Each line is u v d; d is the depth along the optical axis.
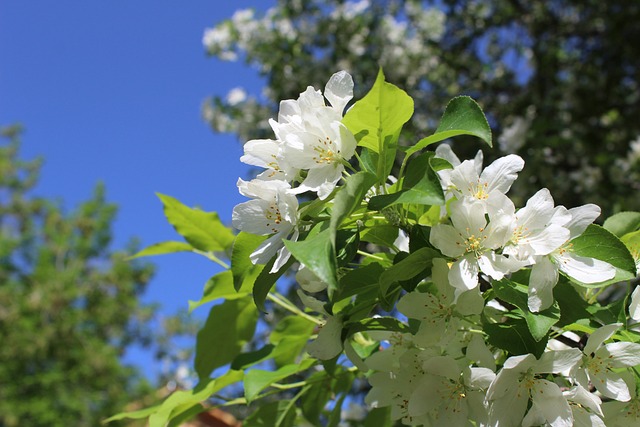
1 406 3.43
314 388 0.53
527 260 0.38
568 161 1.50
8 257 4.24
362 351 0.47
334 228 0.34
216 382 0.50
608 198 1.36
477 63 1.87
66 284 3.91
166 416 0.49
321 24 1.96
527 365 0.37
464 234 0.38
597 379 0.38
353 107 0.38
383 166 0.40
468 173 0.40
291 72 1.95
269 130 2.01
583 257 0.39
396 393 0.42
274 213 0.40
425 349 0.40
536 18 1.88
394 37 1.95
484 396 0.39
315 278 0.41
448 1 1.92
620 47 1.78
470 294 0.38
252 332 0.55
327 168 0.39
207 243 0.57
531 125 1.37
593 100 1.69
